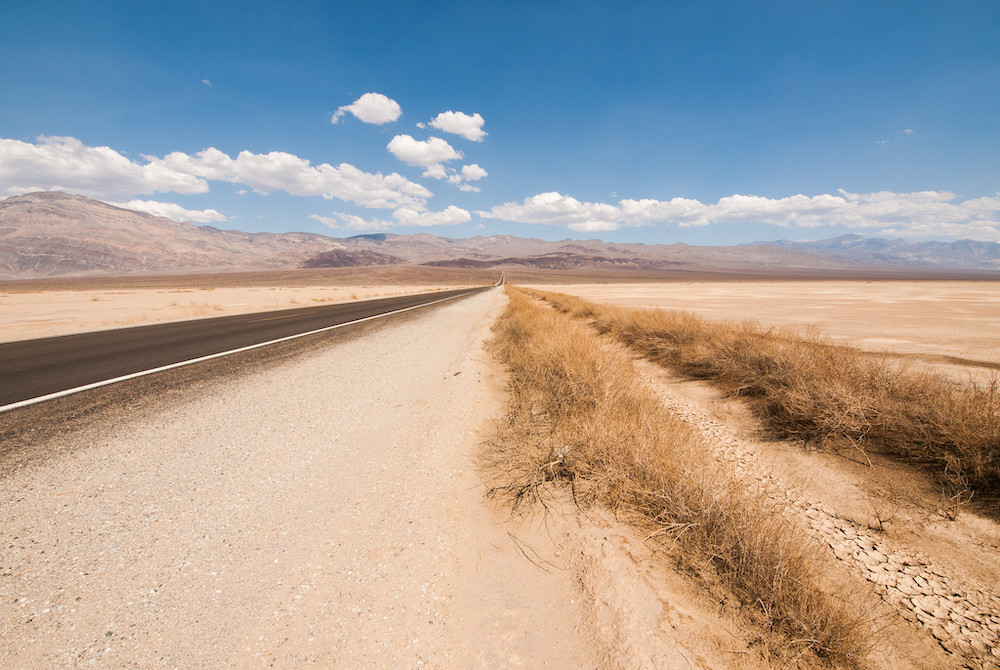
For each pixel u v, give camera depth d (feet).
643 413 13.91
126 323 46.34
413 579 7.42
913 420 13.23
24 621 6.12
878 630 6.63
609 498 9.87
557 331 28.07
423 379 21.30
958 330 40.96
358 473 11.16
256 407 16.30
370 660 5.88
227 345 30.71
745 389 19.95
